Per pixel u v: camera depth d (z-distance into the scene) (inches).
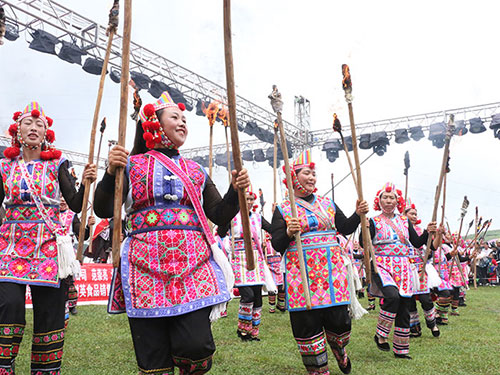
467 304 419.8
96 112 126.8
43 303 126.3
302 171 158.7
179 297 94.5
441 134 678.5
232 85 96.1
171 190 99.3
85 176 129.3
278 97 148.0
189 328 93.6
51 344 126.3
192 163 108.0
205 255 100.4
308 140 792.3
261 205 322.0
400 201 239.5
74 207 131.6
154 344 95.7
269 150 784.9
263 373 160.2
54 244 128.6
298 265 150.9
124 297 97.6
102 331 230.8
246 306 225.3
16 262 123.8
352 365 173.5
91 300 365.7
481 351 203.0
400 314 193.9
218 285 99.4
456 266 345.7
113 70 500.1
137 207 100.3
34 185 129.3
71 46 442.9
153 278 96.0
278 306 344.8
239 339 225.8
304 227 152.3
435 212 208.7
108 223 428.1
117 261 96.6
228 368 167.0
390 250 204.8
